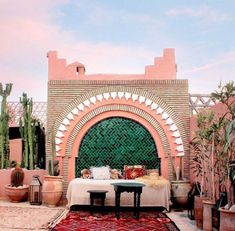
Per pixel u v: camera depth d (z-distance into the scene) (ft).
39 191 42.83
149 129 46.60
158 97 46.78
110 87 47.14
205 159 30.99
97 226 30.73
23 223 31.01
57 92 47.37
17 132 57.26
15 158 59.82
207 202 27.63
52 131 45.06
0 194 46.88
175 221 33.60
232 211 22.45
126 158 46.47
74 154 46.50
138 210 35.12
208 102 47.26
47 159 46.57
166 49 48.37
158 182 40.09
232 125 23.27
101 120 47.09
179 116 46.39
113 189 40.16
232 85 27.14
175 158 45.78
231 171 25.36
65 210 39.34
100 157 46.60
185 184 41.14
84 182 40.65
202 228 29.48
